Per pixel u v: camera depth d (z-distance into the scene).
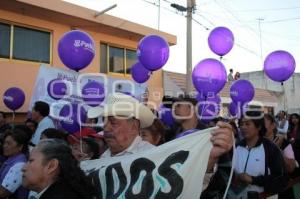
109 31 12.07
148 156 2.49
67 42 5.27
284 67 5.57
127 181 2.47
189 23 11.54
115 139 2.75
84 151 3.89
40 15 10.11
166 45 5.65
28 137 3.90
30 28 10.12
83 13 10.57
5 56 9.57
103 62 12.29
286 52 5.68
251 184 3.72
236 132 5.03
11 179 3.57
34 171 2.20
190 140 2.43
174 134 4.50
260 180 3.70
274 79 5.75
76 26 11.21
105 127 2.77
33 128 5.55
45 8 9.62
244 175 3.73
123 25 11.88
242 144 4.04
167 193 2.34
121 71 12.90
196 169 2.34
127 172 2.50
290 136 7.83
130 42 13.19
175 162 2.40
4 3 9.11
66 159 2.26
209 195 2.42
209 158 2.30
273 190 3.72
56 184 2.20
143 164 2.48
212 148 2.30
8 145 3.76
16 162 3.66
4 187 3.57
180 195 2.32
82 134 4.51
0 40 9.47
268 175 3.76
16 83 9.68
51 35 10.62
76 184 2.22
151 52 5.54
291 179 4.77
